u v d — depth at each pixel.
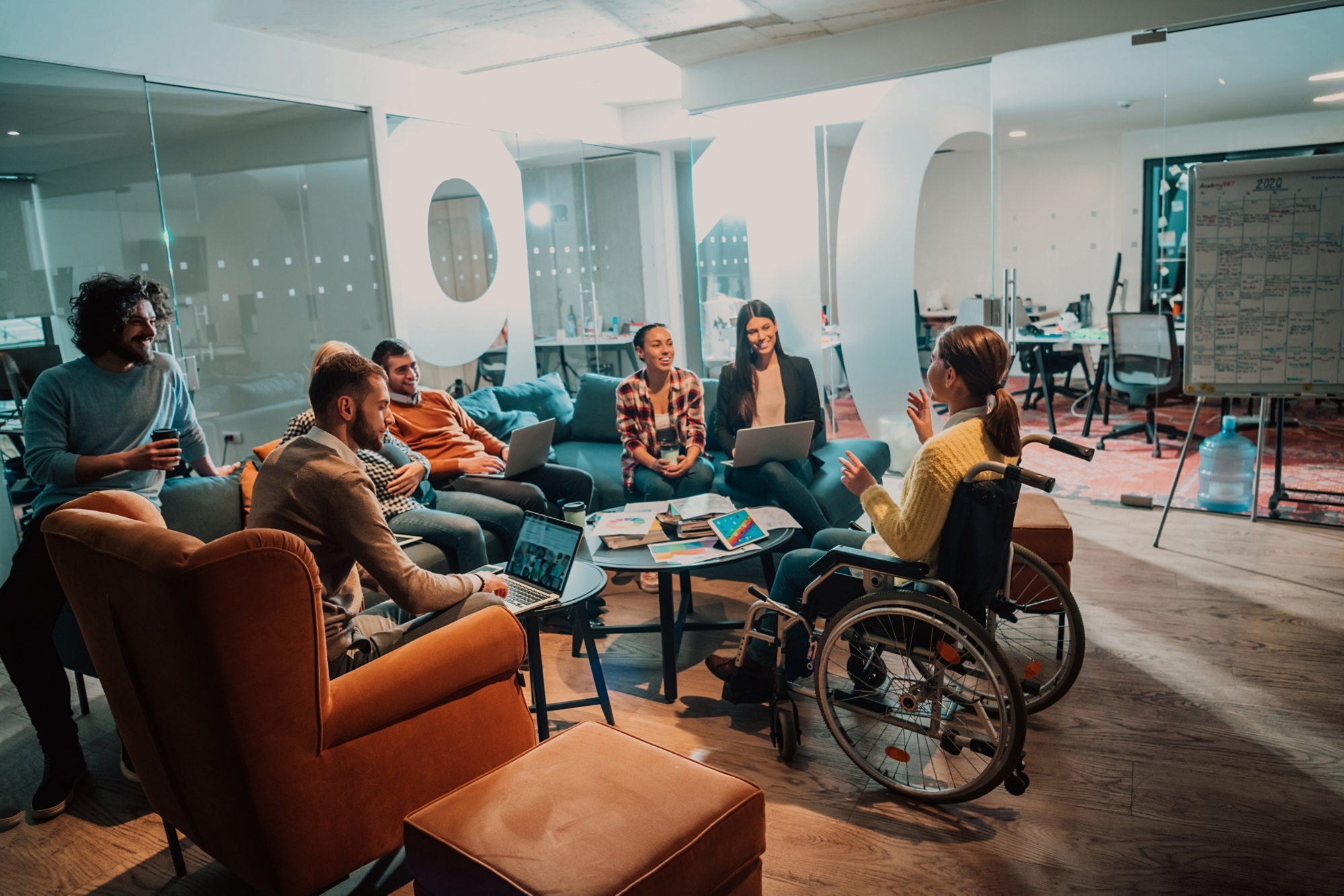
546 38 4.78
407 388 3.81
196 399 4.78
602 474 4.24
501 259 6.00
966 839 2.11
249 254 4.86
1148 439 5.93
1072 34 4.37
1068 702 2.72
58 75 3.58
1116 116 4.55
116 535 1.71
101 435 2.68
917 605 2.12
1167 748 2.44
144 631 1.68
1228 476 4.60
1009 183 4.86
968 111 4.79
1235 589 3.52
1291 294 3.90
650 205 8.30
